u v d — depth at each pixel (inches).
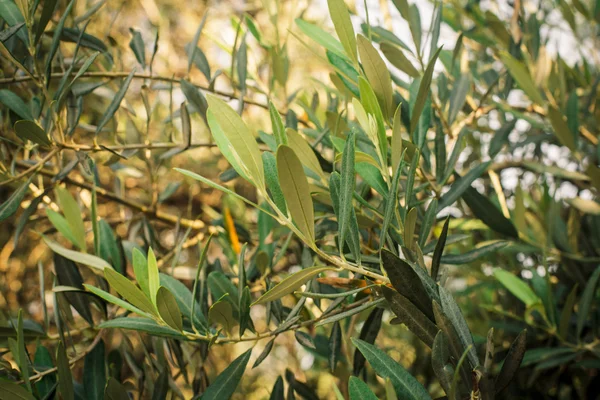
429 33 24.8
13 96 24.0
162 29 55.4
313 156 19.7
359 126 23.7
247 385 60.2
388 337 45.9
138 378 25.6
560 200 38.7
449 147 27.4
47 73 22.8
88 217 34.5
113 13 60.7
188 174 17.0
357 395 16.2
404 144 20.9
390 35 26.4
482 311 38.4
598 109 35.6
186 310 21.6
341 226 17.5
